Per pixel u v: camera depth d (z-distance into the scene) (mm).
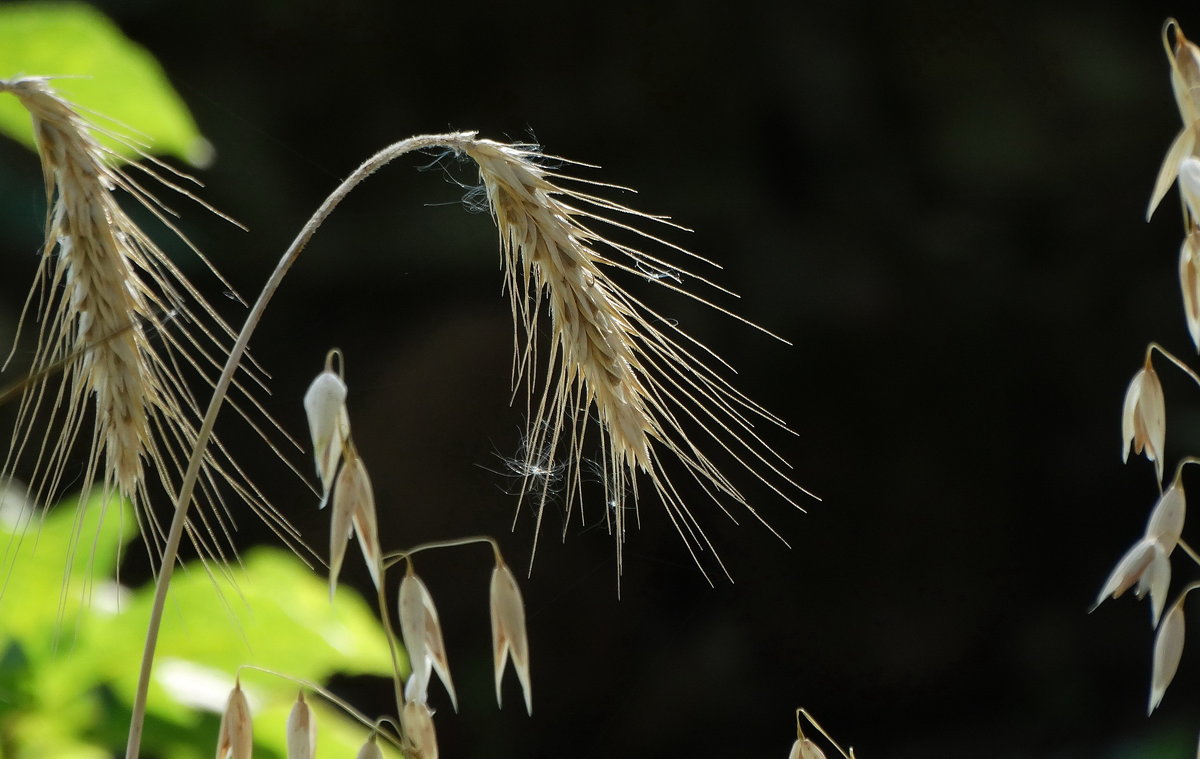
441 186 11758
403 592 1823
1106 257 12305
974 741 11711
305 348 11031
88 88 2912
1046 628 12227
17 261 9180
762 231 12242
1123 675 11664
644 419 1758
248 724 1842
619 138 12516
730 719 11633
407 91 12219
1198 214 1635
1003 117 12211
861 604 12297
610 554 11531
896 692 12195
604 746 11250
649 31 12273
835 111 12320
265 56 11773
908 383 12375
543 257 1706
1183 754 9359
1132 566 1878
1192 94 1807
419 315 11344
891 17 12273
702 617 11891
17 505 2609
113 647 2582
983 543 12492
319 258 11227
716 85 12391
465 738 10844
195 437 1671
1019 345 12375
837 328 12125
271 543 10062
